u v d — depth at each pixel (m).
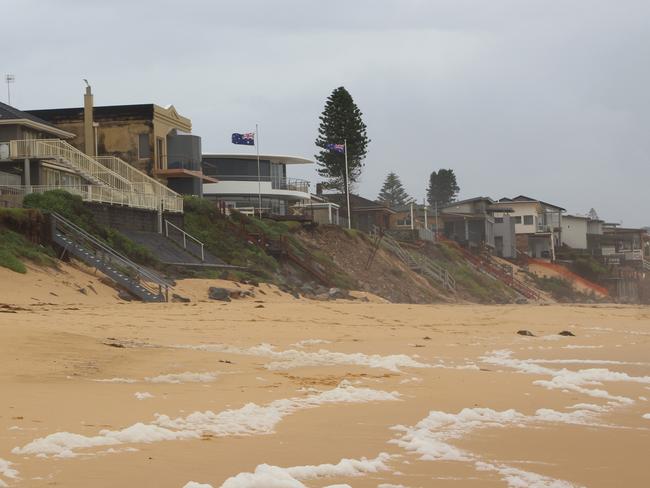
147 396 11.55
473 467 8.01
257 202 86.50
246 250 55.53
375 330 26.11
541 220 123.94
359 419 10.48
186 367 15.36
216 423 9.78
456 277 78.44
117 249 42.22
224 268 48.41
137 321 24.48
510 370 16.58
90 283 35.00
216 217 58.19
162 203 52.62
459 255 88.56
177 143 69.50
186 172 67.12
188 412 10.43
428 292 69.31
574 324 30.92
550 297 91.62
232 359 17.05
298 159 90.56
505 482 7.46
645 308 46.16
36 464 7.34
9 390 11.34
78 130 67.06
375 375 15.10
